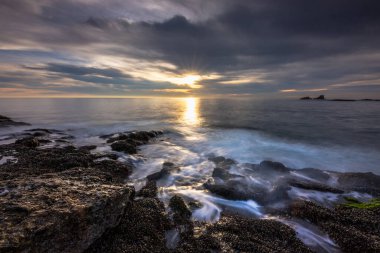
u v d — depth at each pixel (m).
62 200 6.66
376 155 20.95
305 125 39.28
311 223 8.82
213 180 13.16
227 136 30.38
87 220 6.32
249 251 6.88
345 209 9.95
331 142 26.27
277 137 29.41
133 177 14.14
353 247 7.27
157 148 22.83
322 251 7.28
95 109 93.12
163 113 71.94
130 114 68.12
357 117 51.47
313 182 13.22
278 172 14.82
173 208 9.50
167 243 7.39
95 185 8.34
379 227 8.23
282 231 8.00
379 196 11.59
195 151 22.19
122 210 7.57
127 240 7.01
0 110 84.94
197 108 100.06
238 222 8.61
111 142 24.81
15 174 12.30
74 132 34.28
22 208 5.96
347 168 17.56
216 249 6.95
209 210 9.77
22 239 5.00
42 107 107.75
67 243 5.78
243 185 12.31
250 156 20.42
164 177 13.72
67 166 13.85
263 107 96.88
